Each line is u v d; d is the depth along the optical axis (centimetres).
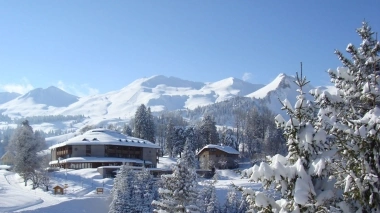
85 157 11569
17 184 9306
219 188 7962
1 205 6631
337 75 1563
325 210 1274
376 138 1281
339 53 1584
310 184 1316
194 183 3728
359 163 1310
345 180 1300
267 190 1555
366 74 1542
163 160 14625
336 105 1509
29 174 8981
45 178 8750
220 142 16125
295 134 1426
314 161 1376
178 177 3569
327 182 1399
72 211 6625
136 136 15638
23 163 8988
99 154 11881
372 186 1262
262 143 14438
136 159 12319
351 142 1345
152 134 15988
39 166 9062
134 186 6016
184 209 3525
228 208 6316
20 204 6850
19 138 9344
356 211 1339
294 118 1445
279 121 1464
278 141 13512
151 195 6069
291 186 1355
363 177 1286
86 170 10169
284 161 1456
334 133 1368
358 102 1527
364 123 1320
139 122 15750
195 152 14762
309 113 1476
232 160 13062
